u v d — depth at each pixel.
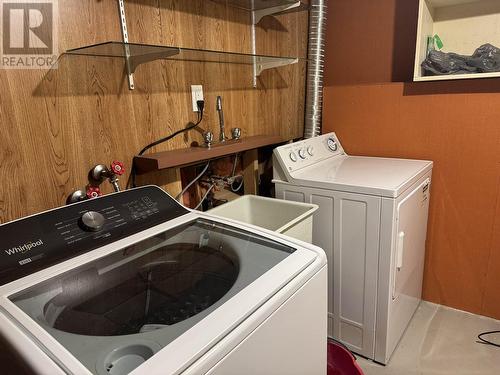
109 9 1.29
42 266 0.89
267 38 2.08
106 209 1.10
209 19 1.69
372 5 2.30
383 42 2.31
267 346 0.78
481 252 2.08
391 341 1.84
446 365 1.81
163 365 0.58
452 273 2.21
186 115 1.64
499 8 1.95
